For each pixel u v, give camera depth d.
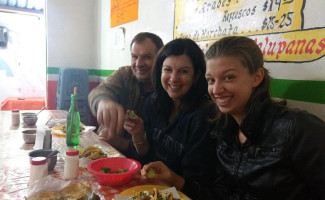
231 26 1.59
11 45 4.99
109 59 3.66
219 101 0.93
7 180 1.00
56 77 3.99
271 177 0.87
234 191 1.04
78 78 3.68
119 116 1.41
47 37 3.86
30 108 4.08
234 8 1.56
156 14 2.48
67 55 4.04
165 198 0.87
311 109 1.17
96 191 0.95
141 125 1.42
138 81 2.00
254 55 0.90
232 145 1.02
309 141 0.78
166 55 1.28
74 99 1.49
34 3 4.61
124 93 2.03
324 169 0.75
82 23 4.08
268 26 1.35
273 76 1.34
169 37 2.28
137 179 1.08
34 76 5.24
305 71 1.19
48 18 3.84
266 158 0.88
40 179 0.91
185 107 1.29
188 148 1.19
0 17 4.83
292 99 1.25
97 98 1.66
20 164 1.17
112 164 1.14
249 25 1.46
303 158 0.79
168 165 1.32
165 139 1.36
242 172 0.95
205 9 1.81
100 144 1.53
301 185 0.85
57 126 1.93
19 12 4.75
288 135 0.83
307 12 1.17
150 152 1.50
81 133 1.76
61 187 0.90
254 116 0.91
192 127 1.21
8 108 3.94
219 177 1.09
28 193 0.85
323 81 1.12
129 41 3.05
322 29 1.11
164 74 1.29
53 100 3.99
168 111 1.44
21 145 1.46
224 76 0.89
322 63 1.12
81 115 3.69
